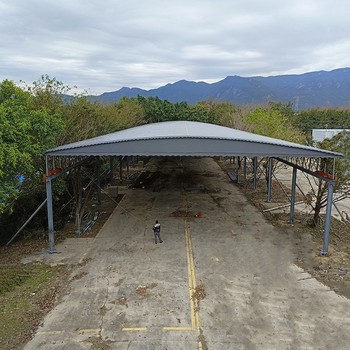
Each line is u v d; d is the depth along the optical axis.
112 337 8.20
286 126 34.88
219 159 40.72
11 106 12.58
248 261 12.38
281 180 27.33
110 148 12.67
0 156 10.82
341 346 7.93
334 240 14.39
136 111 41.88
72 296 10.04
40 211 17.11
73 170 16.34
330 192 12.55
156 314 9.12
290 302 9.71
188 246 13.79
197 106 54.72
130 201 21.16
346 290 10.37
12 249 13.88
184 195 22.59
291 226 16.16
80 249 13.60
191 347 7.86
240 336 8.24
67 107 20.23
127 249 13.55
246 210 18.91
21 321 8.83
